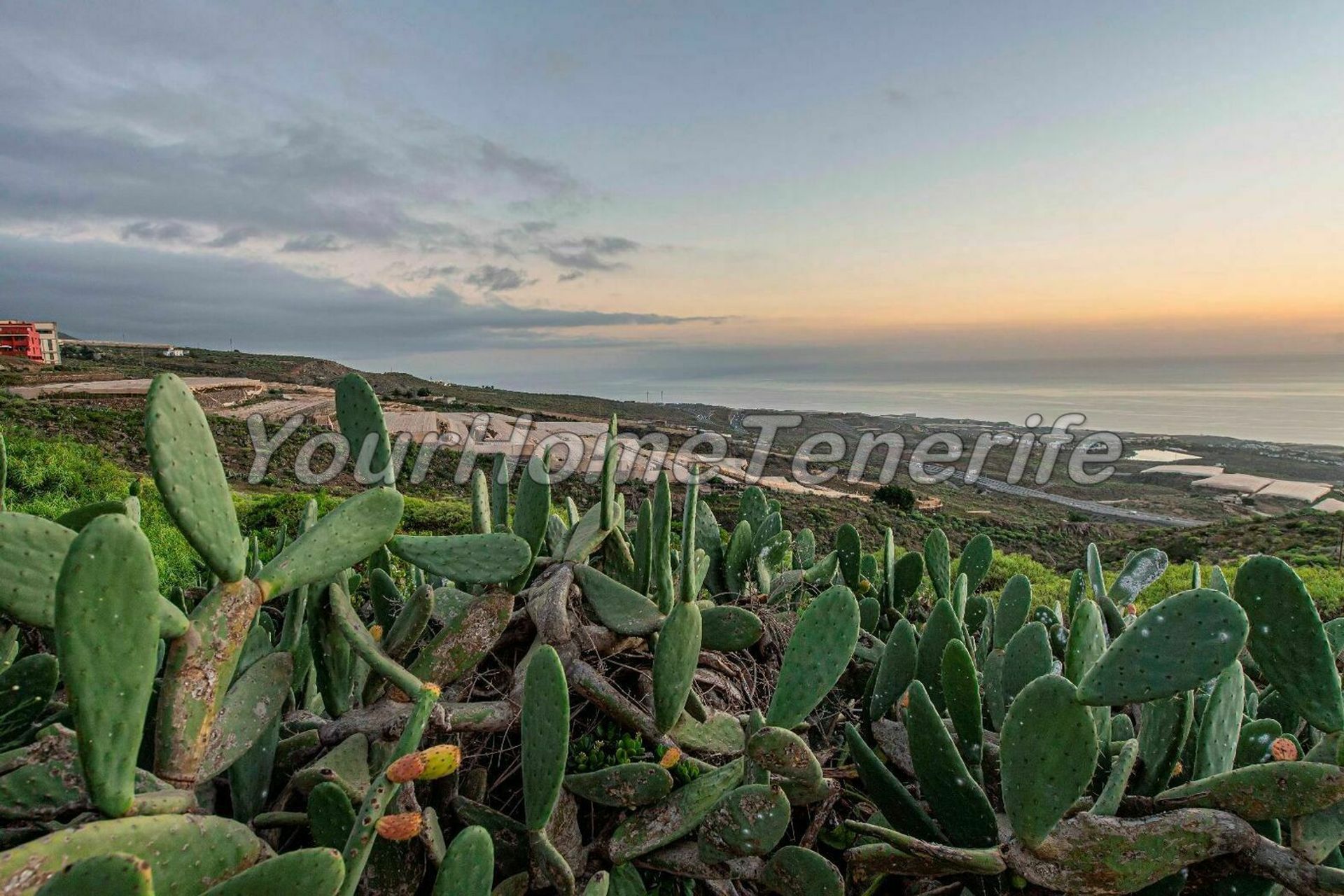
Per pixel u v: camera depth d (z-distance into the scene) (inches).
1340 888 51.5
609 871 62.9
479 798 65.4
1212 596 55.2
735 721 78.4
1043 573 550.3
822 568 125.8
